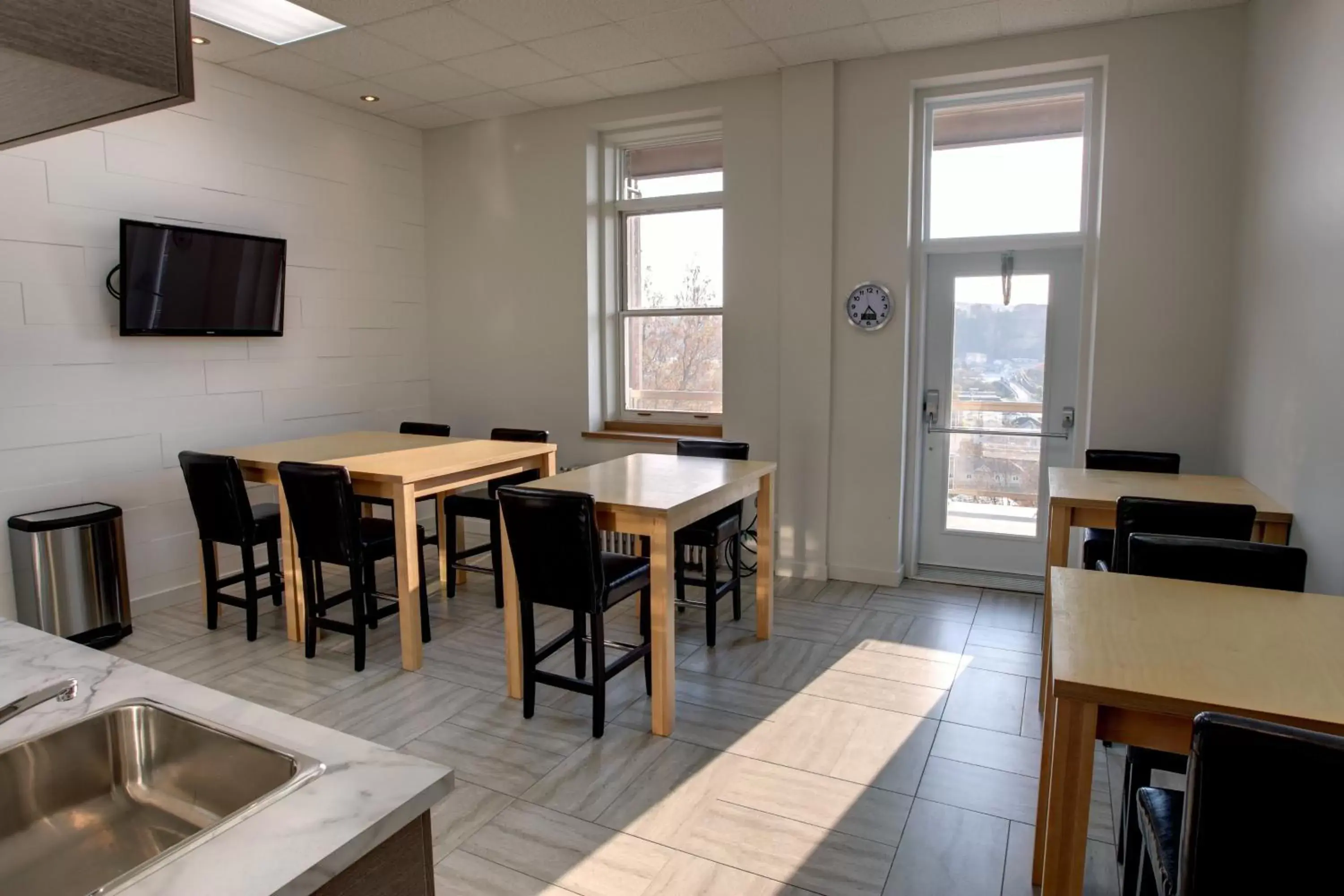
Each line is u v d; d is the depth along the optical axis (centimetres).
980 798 255
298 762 108
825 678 342
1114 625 183
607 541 486
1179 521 259
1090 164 417
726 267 484
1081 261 432
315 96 489
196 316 425
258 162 459
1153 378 397
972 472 474
